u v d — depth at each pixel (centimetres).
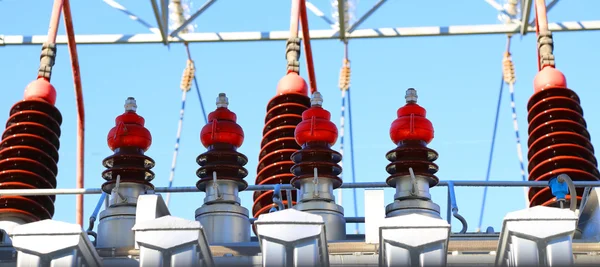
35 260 1320
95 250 1392
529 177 1917
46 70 2011
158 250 1320
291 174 1934
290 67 2114
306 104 2075
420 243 1301
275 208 1780
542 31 2078
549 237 1291
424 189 1653
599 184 1652
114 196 1680
